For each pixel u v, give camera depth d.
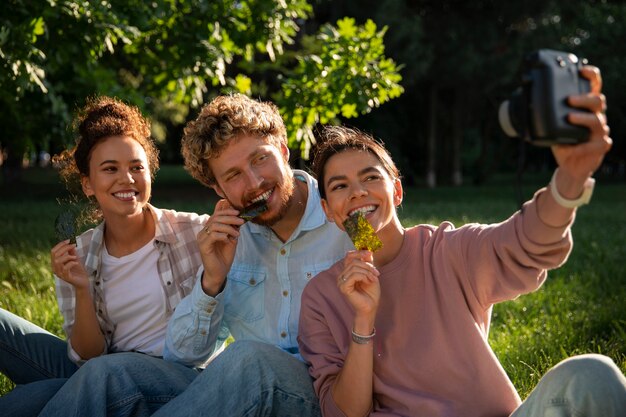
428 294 2.54
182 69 8.01
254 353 2.57
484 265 2.43
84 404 2.65
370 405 2.54
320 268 3.12
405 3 24.34
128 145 3.21
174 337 3.04
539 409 2.07
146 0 7.13
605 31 30.39
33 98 8.31
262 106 3.07
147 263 3.33
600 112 1.94
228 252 3.00
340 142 2.65
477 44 25.72
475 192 24.92
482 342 2.46
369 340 2.48
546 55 1.94
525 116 1.97
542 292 5.91
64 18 6.50
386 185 2.60
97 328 3.23
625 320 5.03
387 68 6.61
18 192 21.58
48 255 7.27
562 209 2.09
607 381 2.00
